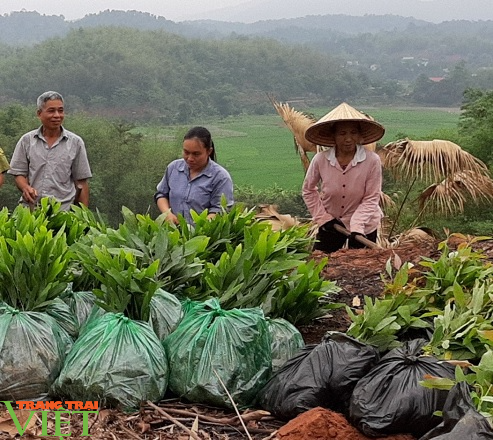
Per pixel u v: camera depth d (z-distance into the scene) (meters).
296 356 4.35
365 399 3.91
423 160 10.41
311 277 5.12
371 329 4.48
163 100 123.56
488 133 24.42
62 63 126.12
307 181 7.52
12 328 4.31
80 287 5.23
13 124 59.69
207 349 4.29
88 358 4.22
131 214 5.45
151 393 4.24
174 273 5.01
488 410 3.59
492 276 5.07
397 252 7.17
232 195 6.72
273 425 4.17
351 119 6.97
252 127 121.94
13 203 50.81
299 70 154.50
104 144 60.62
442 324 4.44
